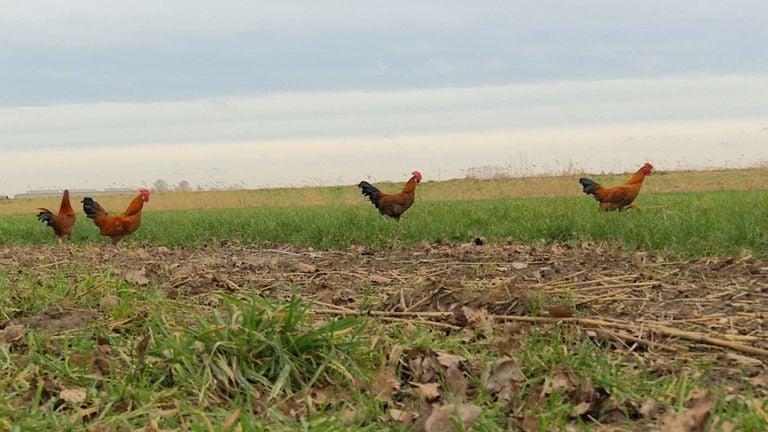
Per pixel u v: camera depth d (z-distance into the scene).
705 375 4.19
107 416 3.65
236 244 13.44
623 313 5.76
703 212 12.08
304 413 3.73
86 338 5.00
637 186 13.92
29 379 4.16
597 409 3.67
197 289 7.00
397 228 12.19
